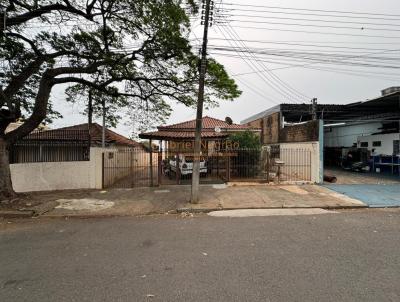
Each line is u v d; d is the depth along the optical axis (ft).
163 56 34.50
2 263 14.67
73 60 35.55
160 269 13.44
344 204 29.94
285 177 48.80
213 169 55.26
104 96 42.47
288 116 74.33
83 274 13.01
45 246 17.49
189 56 33.86
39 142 41.93
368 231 19.95
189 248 16.53
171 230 20.92
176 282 12.00
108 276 12.75
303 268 13.29
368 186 40.50
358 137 68.28
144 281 12.15
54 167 40.47
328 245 16.76
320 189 38.47
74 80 34.63
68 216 26.55
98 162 42.14
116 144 70.18
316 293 10.85
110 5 30.45
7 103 30.22
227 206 29.43
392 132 58.95
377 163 57.82
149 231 20.71
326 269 13.15
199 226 22.00
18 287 11.82
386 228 20.81
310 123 46.44
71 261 14.74
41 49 33.53
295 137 52.85
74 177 41.47
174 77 36.83
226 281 12.02
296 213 26.76
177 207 29.25
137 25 32.09
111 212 27.73
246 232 19.92
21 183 37.83
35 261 14.85
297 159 48.57
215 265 13.82
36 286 11.88
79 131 50.55
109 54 32.65
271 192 36.50
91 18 31.91
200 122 30.99
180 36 32.14
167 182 46.80
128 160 58.34
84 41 33.14
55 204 30.86
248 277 12.37
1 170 31.30
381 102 50.75
